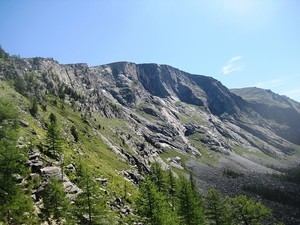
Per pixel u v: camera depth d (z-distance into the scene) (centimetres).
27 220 4372
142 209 5009
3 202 3922
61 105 19275
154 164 8025
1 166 4019
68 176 7062
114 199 7444
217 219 6319
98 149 14050
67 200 5234
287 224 12675
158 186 7538
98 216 4894
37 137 8675
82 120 18500
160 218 4850
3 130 5712
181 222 5975
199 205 7188
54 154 7619
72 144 11462
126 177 12344
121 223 6047
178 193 6306
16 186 4072
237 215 6581
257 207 6581
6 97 12100
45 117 13212
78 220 4859
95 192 4969
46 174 5941
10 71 19875
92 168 9569
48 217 4856
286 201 16962
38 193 5175
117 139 19800
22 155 4319
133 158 17175
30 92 17975
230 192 18438
